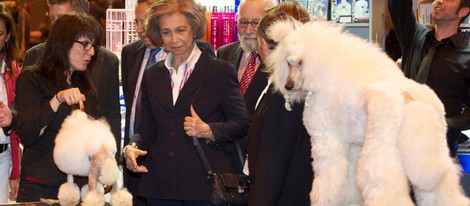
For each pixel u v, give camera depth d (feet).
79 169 8.59
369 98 7.34
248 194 9.61
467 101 11.64
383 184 6.99
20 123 9.79
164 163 10.16
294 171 8.88
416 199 7.30
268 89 9.09
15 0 17.90
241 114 10.23
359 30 17.15
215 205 9.68
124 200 8.77
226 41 15.47
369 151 7.16
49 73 10.02
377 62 7.86
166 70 10.56
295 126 8.68
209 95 10.28
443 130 7.12
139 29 12.72
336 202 7.72
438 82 11.71
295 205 8.89
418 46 12.48
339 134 7.86
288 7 10.07
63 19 10.04
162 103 10.31
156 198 10.19
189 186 10.00
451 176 7.01
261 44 9.53
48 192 9.93
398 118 7.06
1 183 11.82
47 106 9.48
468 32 11.84
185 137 10.17
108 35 15.81
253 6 11.83
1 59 11.85
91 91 10.43
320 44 7.86
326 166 7.79
